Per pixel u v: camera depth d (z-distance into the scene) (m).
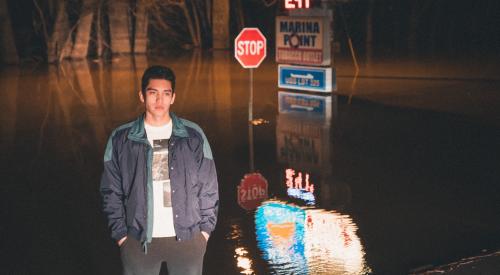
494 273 5.45
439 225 6.93
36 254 6.34
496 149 10.77
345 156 10.52
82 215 7.59
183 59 35.25
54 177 9.48
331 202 7.88
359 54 35.78
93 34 41.56
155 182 3.83
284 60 19.98
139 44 41.03
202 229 3.93
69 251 6.41
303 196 8.19
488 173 9.19
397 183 8.74
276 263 5.88
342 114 14.93
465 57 31.77
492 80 21.36
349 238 6.54
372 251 6.16
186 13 45.44
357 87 20.34
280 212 7.49
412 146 11.18
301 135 12.46
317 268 5.73
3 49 34.06
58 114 15.95
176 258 3.90
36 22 36.69
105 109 16.81
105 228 7.09
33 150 11.52
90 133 13.23
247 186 8.70
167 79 3.82
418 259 5.91
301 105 16.61
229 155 10.73
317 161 10.20
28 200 8.29
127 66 31.34
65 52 37.44
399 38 48.94
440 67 26.67
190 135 3.85
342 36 48.28
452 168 9.53
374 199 7.99
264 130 13.08
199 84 22.31
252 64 14.02
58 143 12.16
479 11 47.91
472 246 6.25
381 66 27.86
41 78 25.64
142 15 40.69
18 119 15.20
